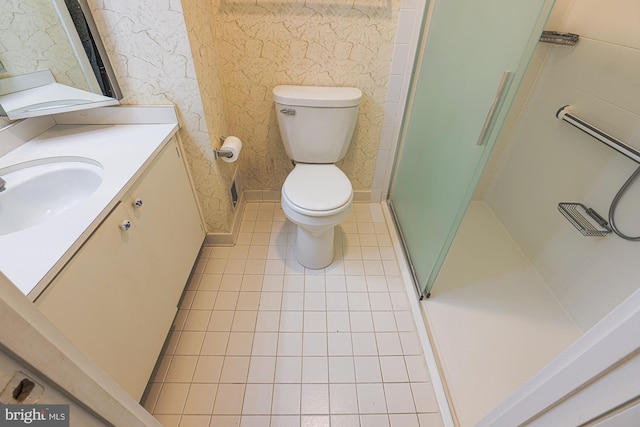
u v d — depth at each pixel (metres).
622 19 1.21
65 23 1.01
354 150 1.92
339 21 1.47
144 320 1.02
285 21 1.46
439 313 1.43
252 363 1.26
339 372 1.24
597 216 1.32
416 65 1.60
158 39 1.12
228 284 1.58
